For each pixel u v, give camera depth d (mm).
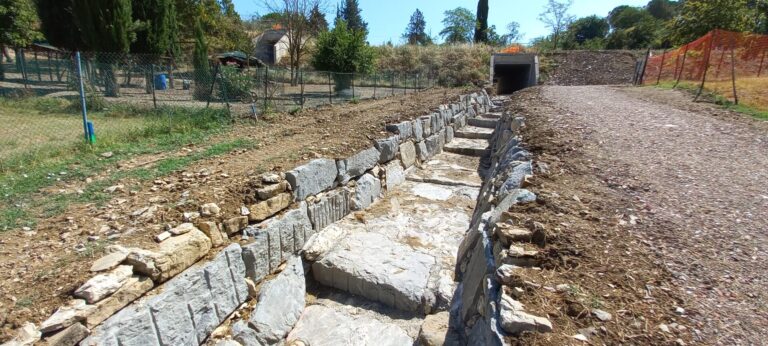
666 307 1683
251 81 11414
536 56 21109
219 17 27516
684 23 13992
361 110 8609
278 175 3621
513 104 9055
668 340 1478
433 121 7688
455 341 2422
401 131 6199
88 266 2209
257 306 2824
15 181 3805
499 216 2668
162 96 13039
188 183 3605
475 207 5016
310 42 25094
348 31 18969
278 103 10039
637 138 4820
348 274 3420
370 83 17219
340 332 2924
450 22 47750
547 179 3334
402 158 6234
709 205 2830
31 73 15680
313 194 3996
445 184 6098
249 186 3416
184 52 24797
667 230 2428
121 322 1977
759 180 3385
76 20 12867
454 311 2740
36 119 8156
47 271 2166
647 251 2162
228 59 22547
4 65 16953
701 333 1520
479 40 36500
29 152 4953
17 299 1937
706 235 2375
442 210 5016
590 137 4848
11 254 2359
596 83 19562
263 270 3084
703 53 11867
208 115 7461
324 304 3322
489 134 9039
